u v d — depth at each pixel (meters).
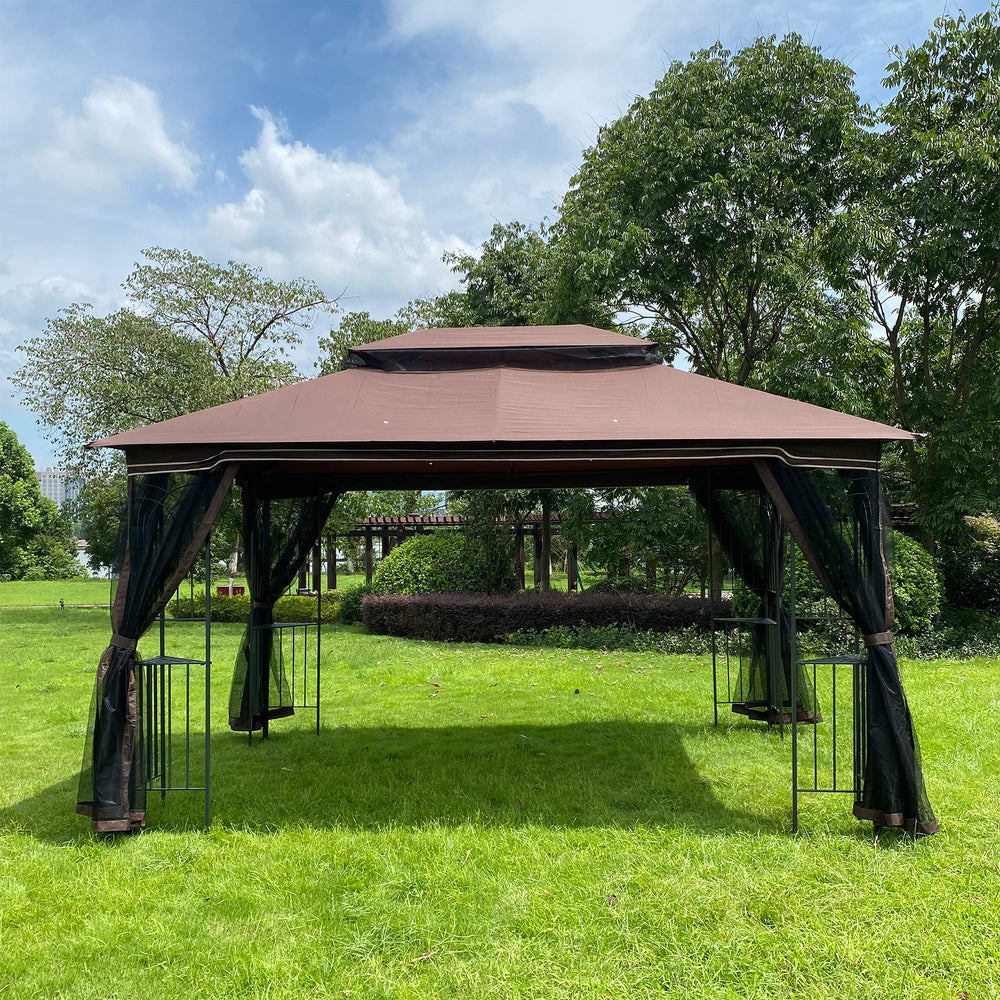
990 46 11.09
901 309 12.27
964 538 12.85
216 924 3.30
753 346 14.08
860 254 11.66
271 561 6.89
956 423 11.34
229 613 17.44
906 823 4.11
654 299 13.73
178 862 4.00
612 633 12.04
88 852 4.11
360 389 5.22
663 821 4.46
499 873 3.75
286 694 7.09
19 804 4.95
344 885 3.64
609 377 5.43
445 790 5.11
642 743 6.20
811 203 12.63
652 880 3.60
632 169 13.09
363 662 10.59
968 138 10.94
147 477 4.59
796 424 4.52
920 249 11.17
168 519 4.54
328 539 21.19
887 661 4.23
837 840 4.10
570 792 5.02
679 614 12.04
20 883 3.71
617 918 3.25
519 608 12.65
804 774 5.36
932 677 8.48
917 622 10.44
